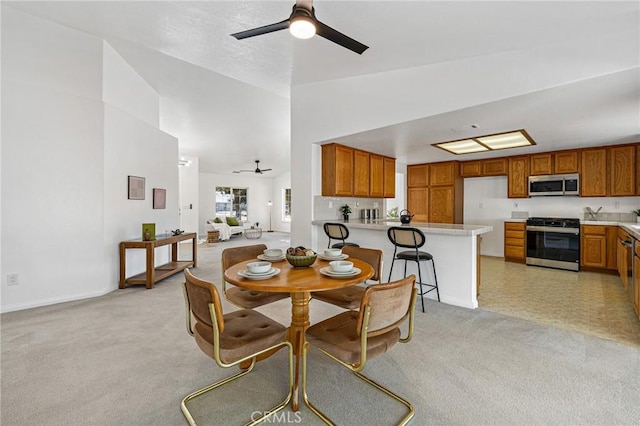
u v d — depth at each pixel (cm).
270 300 215
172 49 336
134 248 414
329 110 414
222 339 154
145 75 446
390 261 400
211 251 712
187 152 835
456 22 218
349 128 392
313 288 151
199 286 142
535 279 435
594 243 468
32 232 320
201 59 352
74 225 343
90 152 353
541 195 534
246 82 438
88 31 335
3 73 303
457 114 308
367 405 165
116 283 388
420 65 318
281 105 572
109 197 374
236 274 180
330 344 152
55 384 183
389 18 221
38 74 320
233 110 590
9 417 154
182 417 156
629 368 200
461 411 159
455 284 334
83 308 315
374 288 135
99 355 218
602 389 177
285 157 932
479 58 278
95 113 356
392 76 345
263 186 1221
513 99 265
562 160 511
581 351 223
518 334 253
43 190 325
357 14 218
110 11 280
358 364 143
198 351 225
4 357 214
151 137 462
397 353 221
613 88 240
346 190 464
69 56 335
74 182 343
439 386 181
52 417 155
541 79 244
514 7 192
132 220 420
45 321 280
